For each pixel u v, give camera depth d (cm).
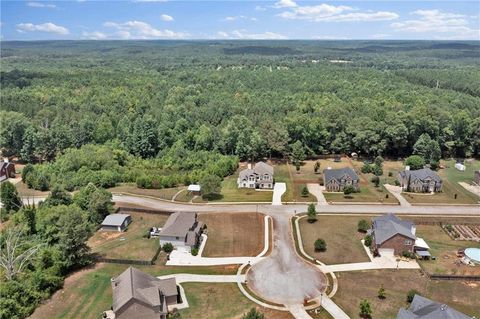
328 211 9744
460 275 7006
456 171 12962
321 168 13275
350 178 11006
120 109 18550
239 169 13338
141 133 14588
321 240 7956
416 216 9419
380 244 7694
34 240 8181
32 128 14488
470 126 14388
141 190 11400
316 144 14750
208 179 10519
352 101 18638
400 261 7550
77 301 6519
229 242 8325
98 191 9688
